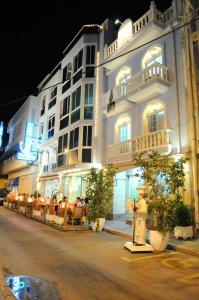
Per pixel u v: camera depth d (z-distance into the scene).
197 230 10.48
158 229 8.62
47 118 27.48
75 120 20.56
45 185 27.19
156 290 5.01
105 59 18.48
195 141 11.20
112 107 16.47
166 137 12.21
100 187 12.97
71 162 20.03
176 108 12.39
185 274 6.03
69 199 21.14
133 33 15.90
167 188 9.05
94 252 8.15
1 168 49.97
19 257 7.32
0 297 4.12
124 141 15.08
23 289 4.93
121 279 5.62
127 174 16.95
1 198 32.28
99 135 18.22
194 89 11.75
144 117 14.65
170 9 13.87
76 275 5.82
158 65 12.91
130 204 8.89
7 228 13.03
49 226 14.19
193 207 10.80
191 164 11.16
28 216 18.58
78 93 20.69
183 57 12.46
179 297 4.70
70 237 10.85
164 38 13.95
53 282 5.35
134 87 14.33
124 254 7.95
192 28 12.38
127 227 13.02
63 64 24.97
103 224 12.75
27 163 30.94
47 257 7.40
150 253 8.17
